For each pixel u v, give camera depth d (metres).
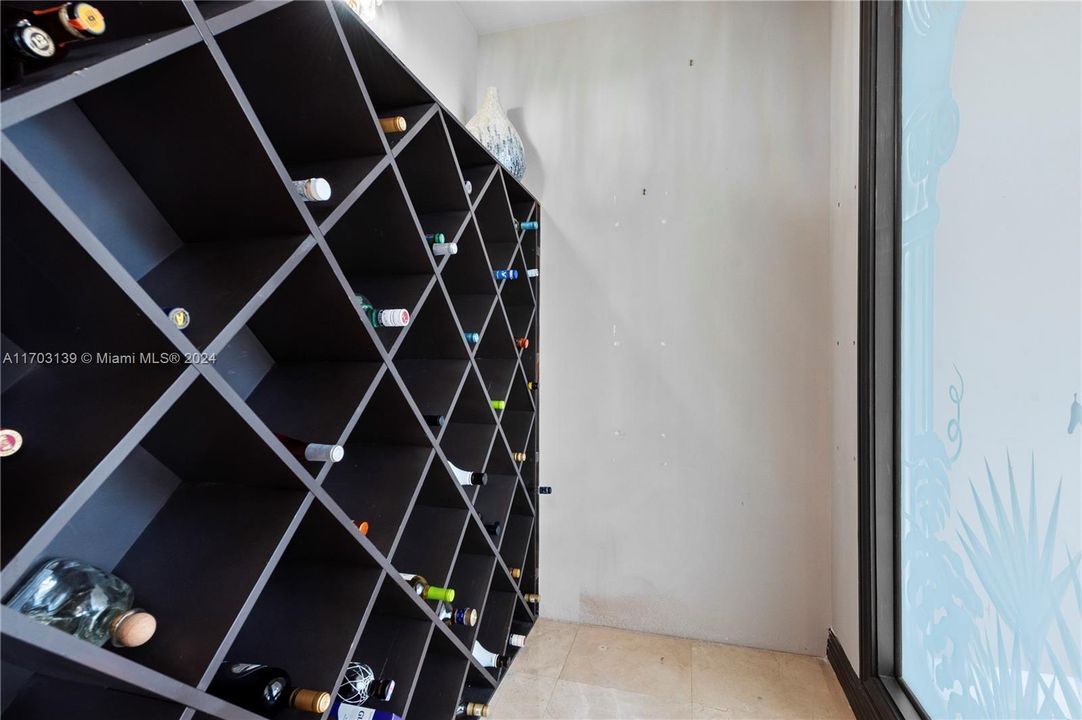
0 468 0.52
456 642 1.30
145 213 0.74
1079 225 0.64
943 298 1.05
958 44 0.97
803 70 1.75
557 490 1.99
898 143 1.29
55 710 0.60
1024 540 0.78
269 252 0.75
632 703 1.50
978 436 0.92
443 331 1.34
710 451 1.83
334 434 0.85
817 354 1.73
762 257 1.79
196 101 0.62
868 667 1.38
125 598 0.65
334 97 0.88
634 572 1.91
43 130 0.60
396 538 1.02
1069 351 0.67
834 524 1.68
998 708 0.86
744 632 1.80
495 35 2.05
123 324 0.56
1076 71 0.64
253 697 0.77
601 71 1.95
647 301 1.90
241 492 0.79
